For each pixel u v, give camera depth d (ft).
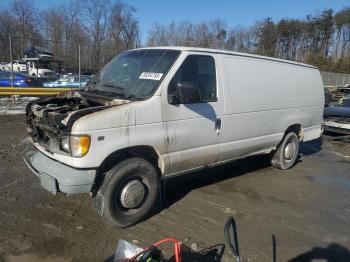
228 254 12.48
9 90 40.57
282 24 225.35
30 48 50.75
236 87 17.24
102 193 12.99
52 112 13.33
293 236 14.15
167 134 14.26
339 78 127.54
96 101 14.08
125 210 13.75
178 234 13.64
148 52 16.15
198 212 15.69
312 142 34.27
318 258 12.66
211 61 16.20
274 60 20.24
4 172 18.69
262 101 18.95
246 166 23.40
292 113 21.76
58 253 11.84
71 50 52.39
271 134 20.31
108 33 142.31
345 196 19.15
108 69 17.03
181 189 18.33
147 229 13.85
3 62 49.60
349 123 34.78
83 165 12.19
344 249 13.37
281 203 17.51
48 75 50.80
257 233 14.20
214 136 16.34
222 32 175.52
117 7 145.69
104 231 13.46
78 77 50.24
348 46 223.51
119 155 13.61
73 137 12.04
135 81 14.89
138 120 13.28
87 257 11.74
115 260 10.69
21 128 29.89
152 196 14.26
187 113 14.89
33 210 14.69
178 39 159.63
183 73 14.89
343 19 228.84
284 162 22.99
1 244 12.07
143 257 9.90
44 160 13.28
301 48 233.76
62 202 15.61
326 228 15.03
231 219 8.45
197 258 12.11
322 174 23.07
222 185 19.39
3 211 14.37
